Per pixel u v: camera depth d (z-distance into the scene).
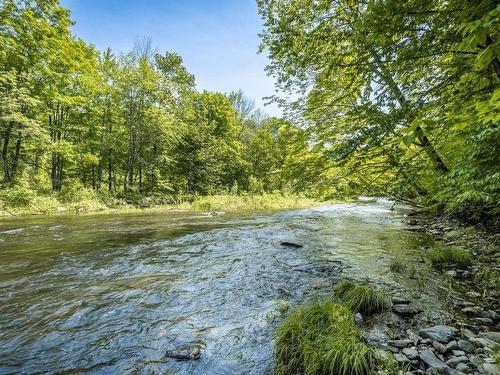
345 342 2.70
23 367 2.74
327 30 6.87
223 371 2.67
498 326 3.23
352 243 7.86
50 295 4.41
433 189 8.07
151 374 2.63
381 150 6.44
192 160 29.27
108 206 19.41
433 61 5.08
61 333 3.34
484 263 5.38
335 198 8.28
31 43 18.25
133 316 3.76
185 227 11.02
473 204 7.67
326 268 5.69
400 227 10.17
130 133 25.55
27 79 17.98
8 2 17.12
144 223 12.06
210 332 3.36
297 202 22.80
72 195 19.45
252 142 37.69
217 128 35.41
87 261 6.25
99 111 24.59
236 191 30.20
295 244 7.65
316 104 7.83
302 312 3.34
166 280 5.11
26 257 6.52
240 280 5.11
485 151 4.23
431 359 2.60
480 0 2.80
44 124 20.73
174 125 26.98
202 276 5.32
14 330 3.39
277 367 2.70
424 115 4.90
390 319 3.53
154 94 25.47
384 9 3.29
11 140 20.58
